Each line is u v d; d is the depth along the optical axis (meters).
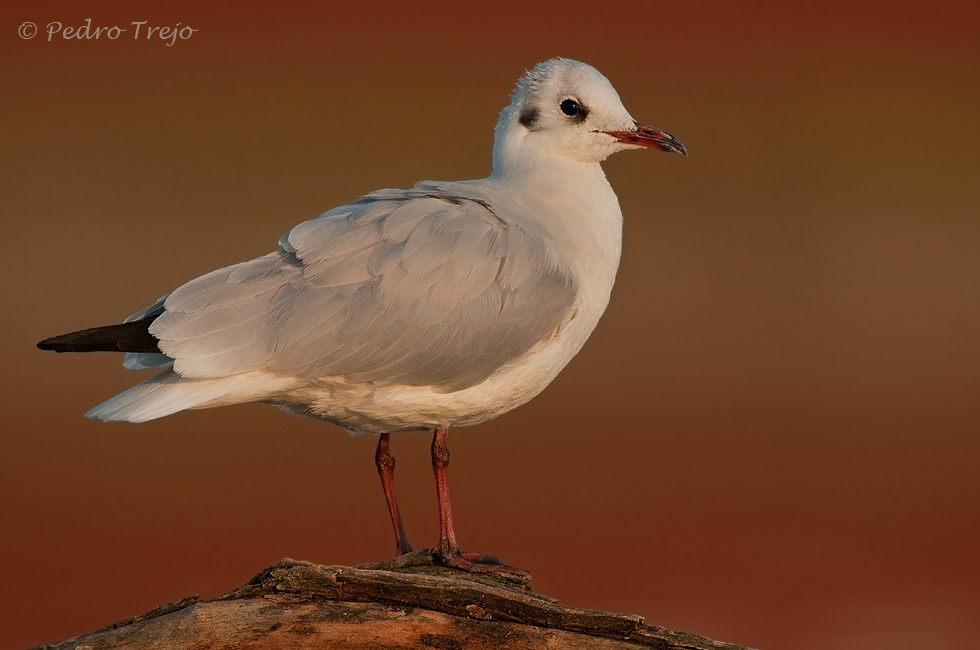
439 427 13.63
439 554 13.24
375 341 12.23
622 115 14.29
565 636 10.86
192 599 10.84
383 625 10.72
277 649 10.62
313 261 12.22
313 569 10.77
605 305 14.12
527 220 13.47
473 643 10.79
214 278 12.11
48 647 10.52
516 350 12.96
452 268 12.48
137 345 11.73
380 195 13.23
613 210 14.31
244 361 11.83
